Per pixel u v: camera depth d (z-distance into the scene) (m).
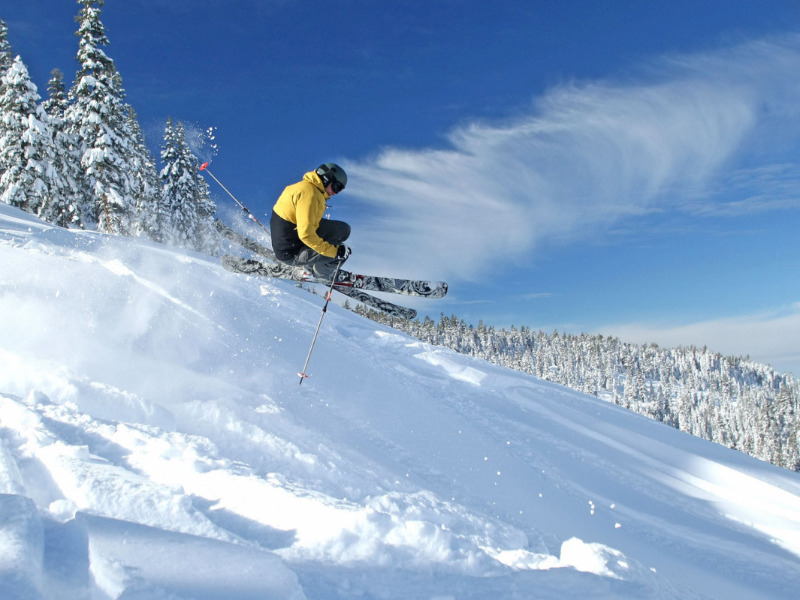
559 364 143.75
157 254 12.49
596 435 8.85
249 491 3.25
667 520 6.43
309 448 4.85
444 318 147.62
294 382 7.20
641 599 2.43
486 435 7.66
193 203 29.08
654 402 116.06
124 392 4.74
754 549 6.00
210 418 4.84
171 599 1.78
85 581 1.92
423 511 4.18
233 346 7.84
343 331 11.56
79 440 3.62
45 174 25.88
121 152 25.47
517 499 5.82
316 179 5.73
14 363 4.93
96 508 2.67
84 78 24.36
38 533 2.03
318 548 2.76
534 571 2.67
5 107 25.39
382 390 8.16
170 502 2.83
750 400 116.44
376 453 5.75
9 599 1.51
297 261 6.09
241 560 2.14
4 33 26.59
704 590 4.80
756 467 8.63
